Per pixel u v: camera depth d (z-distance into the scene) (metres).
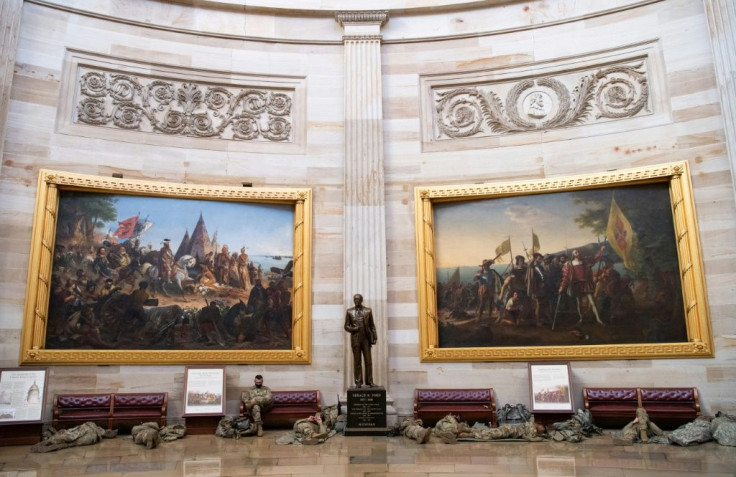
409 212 11.48
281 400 10.34
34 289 9.77
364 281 11.00
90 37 11.02
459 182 11.51
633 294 10.37
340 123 11.90
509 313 10.85
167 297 10.73
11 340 9.59
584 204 10.89
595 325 10.46
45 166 10.30
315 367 10.89
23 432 8.96
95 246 10.50
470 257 11.20
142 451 8.38
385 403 9.67
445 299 11.15
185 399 9.90
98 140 10.78
